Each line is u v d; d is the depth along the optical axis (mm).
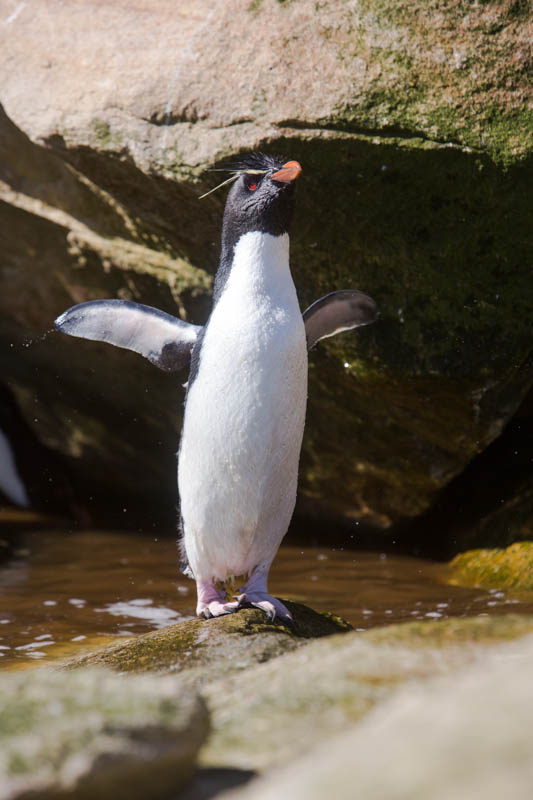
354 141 7863
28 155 10617
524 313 8656
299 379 6562
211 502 6684
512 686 2902
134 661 5949
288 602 7094
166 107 8492
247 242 6648
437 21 7824
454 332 8852
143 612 9195
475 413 9547
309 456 11664
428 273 8594
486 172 7844
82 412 14125
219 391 6465
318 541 12312
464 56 7762
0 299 12875
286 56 8109
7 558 11672
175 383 12102
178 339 7367
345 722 3562
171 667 5773
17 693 3367
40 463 14781
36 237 11531
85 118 8867
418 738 2689
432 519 11719
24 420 14914
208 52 8406
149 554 11992
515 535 10039
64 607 9375
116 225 10461
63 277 11828
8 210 11344
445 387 9250
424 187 8086
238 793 2951
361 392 10008
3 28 9734
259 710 3795
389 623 8344
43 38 9445
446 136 7770
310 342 7926
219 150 8211
